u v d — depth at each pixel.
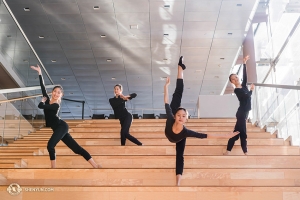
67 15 12.56
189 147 5.43
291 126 6.21
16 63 10.18
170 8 11.95
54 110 4.48
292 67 9.17
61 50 14.89
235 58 15.12
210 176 4.14
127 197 3.50
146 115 14.69
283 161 4.74
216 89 18.58
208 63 15.64
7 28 9.74
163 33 13.42
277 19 11.27
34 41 14.21
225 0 11.55
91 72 16.88
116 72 16.83
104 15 12.46
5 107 7.25
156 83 17.94
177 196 3.50
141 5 11.84
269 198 3.48
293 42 9.27
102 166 4.81
